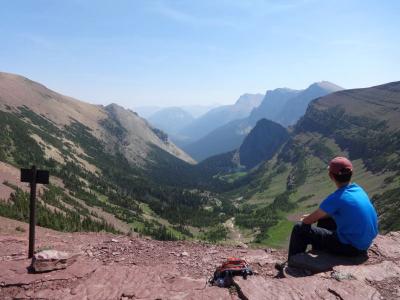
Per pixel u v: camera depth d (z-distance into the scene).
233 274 2.86
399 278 2.76
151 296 2.67
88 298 2.71
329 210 2.89
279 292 2.54
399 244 3.53
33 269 3.21
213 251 4.54
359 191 2.95
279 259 3.93
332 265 2.96
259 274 3.34
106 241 4.99
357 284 2.61
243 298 2.51
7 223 10.08
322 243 3.04
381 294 2.52
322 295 2.50
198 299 2.55
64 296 2.77
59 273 3.14
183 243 5.00
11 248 4.51
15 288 2.96
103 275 3.06
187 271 3.70
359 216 2.87
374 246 3.40
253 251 4.57
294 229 3.14
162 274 3.11
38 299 2.76
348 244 2.95
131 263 4.04
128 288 2.81
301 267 3.03
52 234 5.68
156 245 4.83
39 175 4.00
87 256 4.28
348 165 2.90
